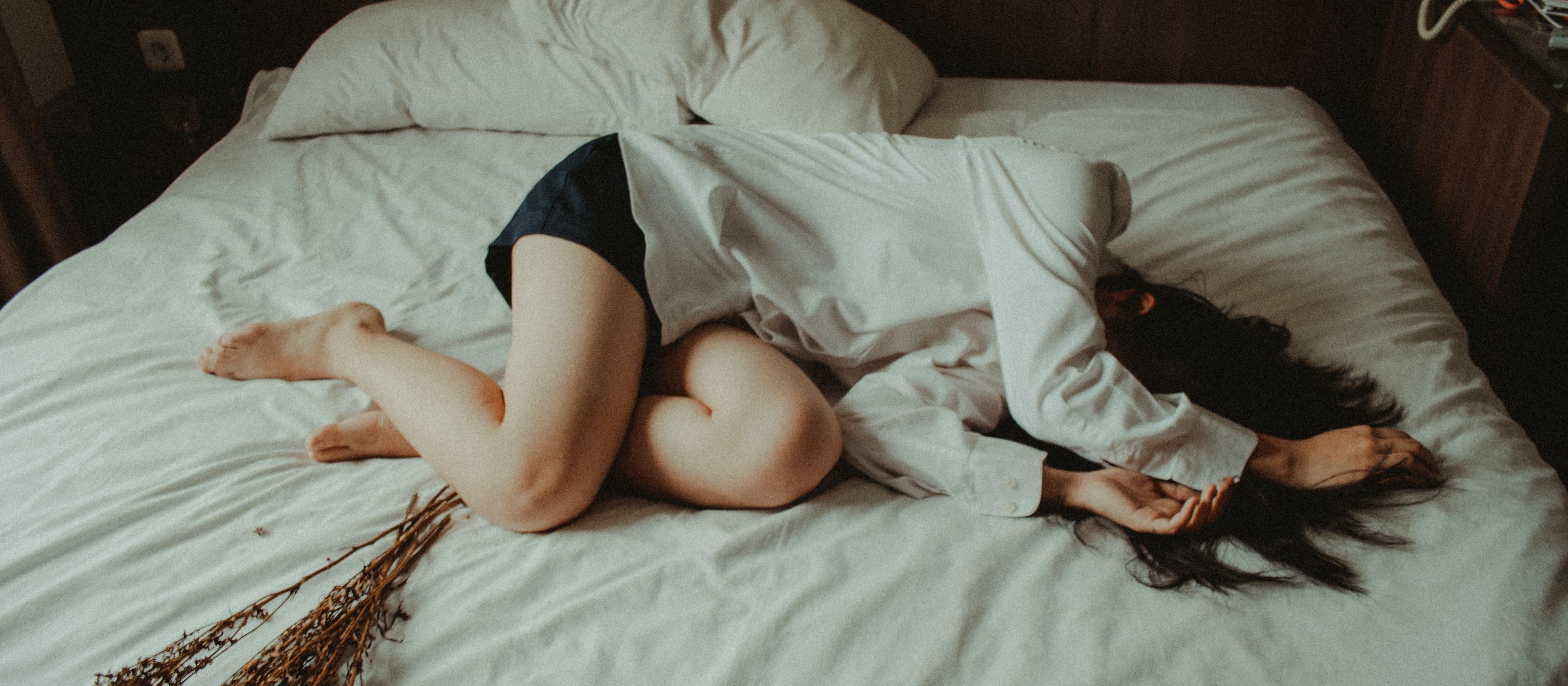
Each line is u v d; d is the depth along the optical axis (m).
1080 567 0.97
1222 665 0.86
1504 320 1.53
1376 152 2.16
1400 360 1.24
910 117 1.87
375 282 1.44
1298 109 1.97
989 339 1.16
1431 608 0.90
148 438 1.14
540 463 0.98
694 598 0.93
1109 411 1.02
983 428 1.15
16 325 1.35
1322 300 1.37
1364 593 0.93
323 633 0.86
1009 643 0.88
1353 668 0.85
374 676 0.86
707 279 1.16
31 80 2.43
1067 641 0.88
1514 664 0.84
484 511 1.01
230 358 1.22
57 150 2.35
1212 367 1.17
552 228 1.11
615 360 1.04
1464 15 1.71
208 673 0.85
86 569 0.95
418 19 1.96
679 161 1.17
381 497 1.06
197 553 0.98
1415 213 1.95
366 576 0.93
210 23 2.24
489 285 1.44
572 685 0.85
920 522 1.02
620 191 1.15
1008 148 1.19
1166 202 1.63
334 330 1.23
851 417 1.10
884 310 1.14
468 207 1.65
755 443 1.00
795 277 1.17
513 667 0.87
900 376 1.13
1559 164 1.37
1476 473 1.06
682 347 1.15
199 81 2.24
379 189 1.72
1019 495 1.03
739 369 1.06
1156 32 2.16
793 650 0.87
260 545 1.00
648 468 1.06
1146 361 1.17
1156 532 0.99
